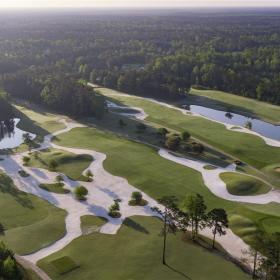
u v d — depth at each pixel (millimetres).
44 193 99562
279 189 105375
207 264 73500
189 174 111500
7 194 98625
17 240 79938
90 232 83000
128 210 92062
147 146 132625
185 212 85125
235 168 118500
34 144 133875
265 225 85938
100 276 69625
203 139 141250
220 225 80375
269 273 66062
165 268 72000
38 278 68688
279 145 135375
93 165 115750
